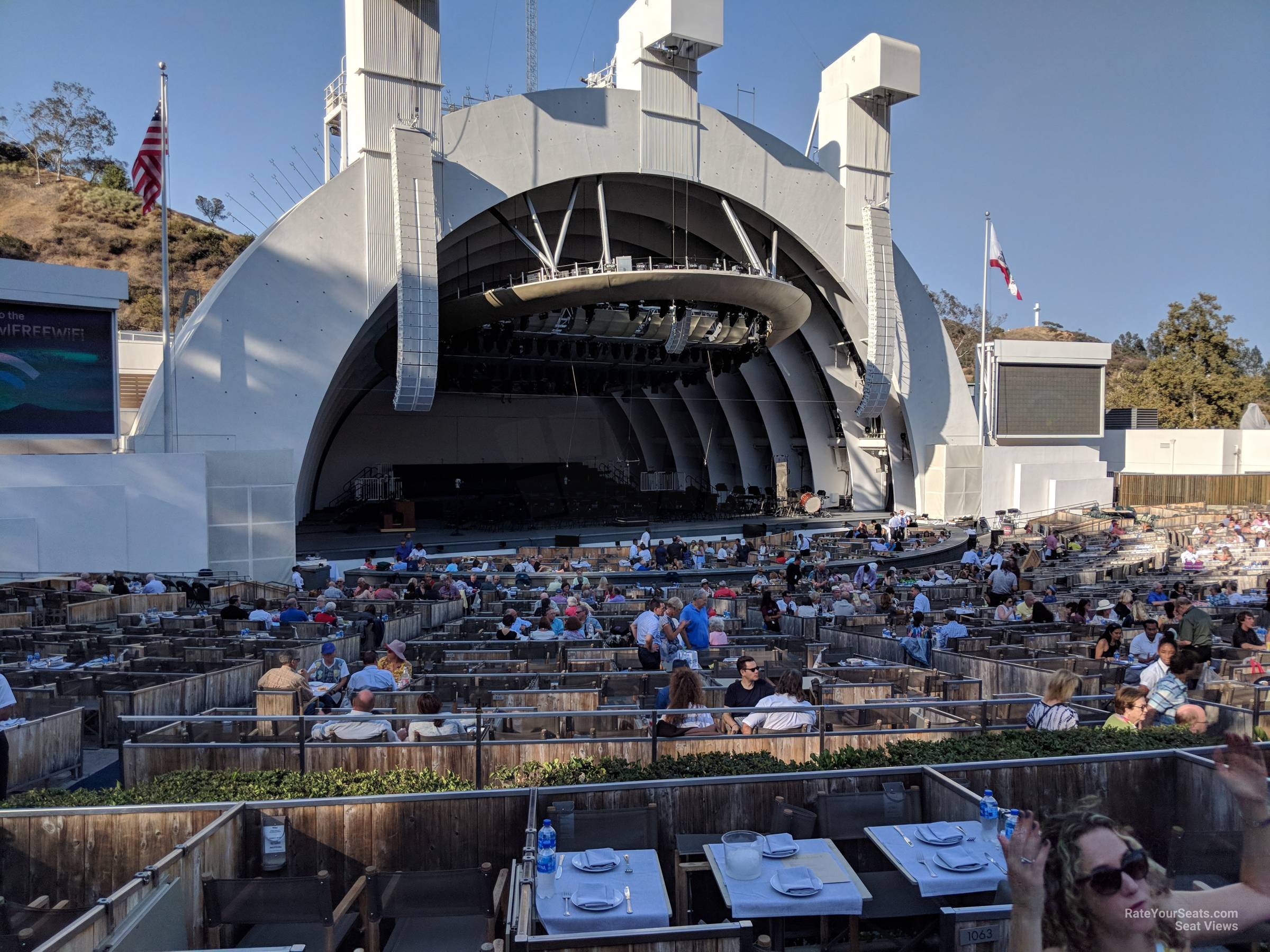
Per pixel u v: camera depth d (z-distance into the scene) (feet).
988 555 107.76
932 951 17.48
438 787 20.01
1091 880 7.06
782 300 134.31
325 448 175.01
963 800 18.81
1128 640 49.16
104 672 39.19
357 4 108.58
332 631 53.52
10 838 18.31
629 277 119.34
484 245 144.05
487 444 207.41
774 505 173.58
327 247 108.37
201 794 19.35
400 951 16.93
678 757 22.09
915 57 146.00
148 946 14.82
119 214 319.06
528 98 120.67
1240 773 8.22
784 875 16.21
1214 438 196.13
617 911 14.94
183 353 101.76
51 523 82.07
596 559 113.70
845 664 41.47
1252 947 11.91
